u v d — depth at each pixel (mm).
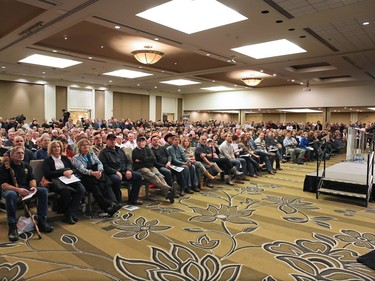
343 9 5758
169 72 12938
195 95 21625
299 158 9648
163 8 6012
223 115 22438
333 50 8875
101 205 3963
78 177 3982
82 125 13102
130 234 3338
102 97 17828
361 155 7207
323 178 5242
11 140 6008
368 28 6895
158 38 7848
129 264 2623
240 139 7551
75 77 14812
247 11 5902
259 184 6211
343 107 15398
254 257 2797
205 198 4980
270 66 11375
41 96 15242
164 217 3957
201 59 10703
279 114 20609
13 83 14312
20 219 3439
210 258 2764
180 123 17750
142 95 19938
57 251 2871
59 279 2352
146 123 16031
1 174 3312
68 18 6309
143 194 5191
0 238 3160
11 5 5824
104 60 10656
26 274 2424
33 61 10891
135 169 4777
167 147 5469
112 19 6430
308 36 7523
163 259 2730
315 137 11023
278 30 7094
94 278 2375
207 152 6047
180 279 2379
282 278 2418
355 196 4734
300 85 16625
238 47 8727
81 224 3654
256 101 18438
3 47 8742
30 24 6695
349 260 2764
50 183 3723
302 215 4145
